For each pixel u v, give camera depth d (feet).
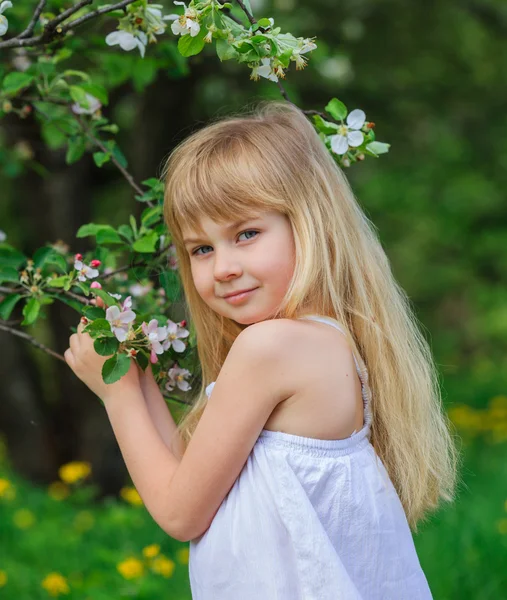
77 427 19.63
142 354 6.03
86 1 6.01
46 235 18.29
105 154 7.49
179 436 6.19
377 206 30.40
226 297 5.66
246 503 5.38
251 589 5.24
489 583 10.84
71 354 6.12
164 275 6.76
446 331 44.78
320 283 5.74
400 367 6.14
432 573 11.12
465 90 23.85
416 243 38.40
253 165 5.63
